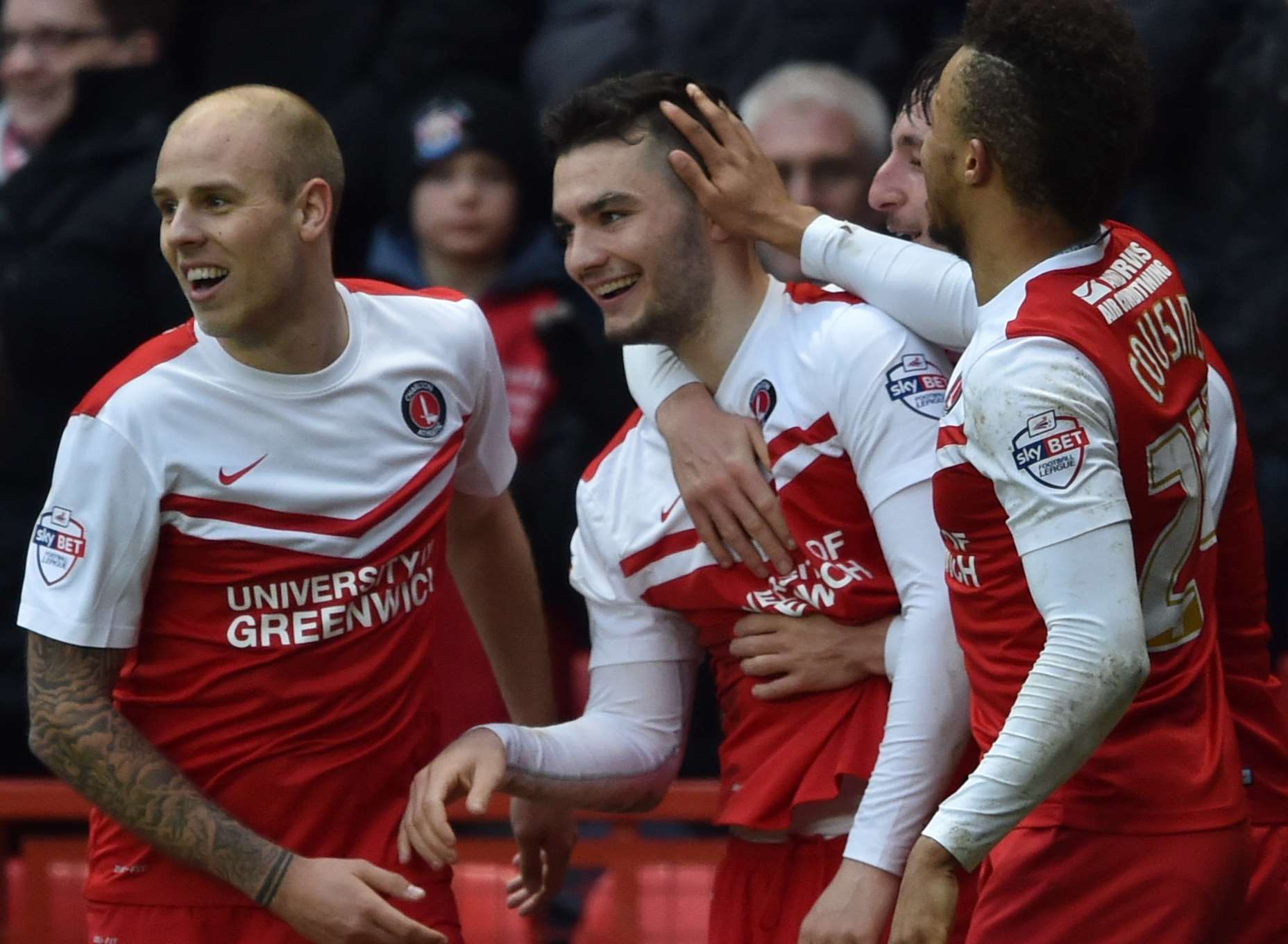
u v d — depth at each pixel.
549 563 16.47
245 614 11.12
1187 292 17.05
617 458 12.19
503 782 11.37
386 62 19.53
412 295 11.75
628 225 11.35
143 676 11.30
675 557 11.84
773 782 11.53
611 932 14.31
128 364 11.05
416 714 11.68
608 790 11.90
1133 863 9.91
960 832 9.33
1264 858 11.01
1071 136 9.67
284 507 11.05
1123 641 9.25
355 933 10.77
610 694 12.16
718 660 12.12
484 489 12.36
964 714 10.88
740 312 11.66
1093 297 9.71
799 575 11.45
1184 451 9.85
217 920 11.25
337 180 11.10
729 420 11.58
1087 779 9.97
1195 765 9.97
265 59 20.30
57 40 19.50
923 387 11.10
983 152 9.82
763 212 11.45
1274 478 16.61
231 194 10.62
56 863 14.67
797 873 11.78
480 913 14.71
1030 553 9.41
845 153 15.79
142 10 19.80
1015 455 9.41
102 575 10.87
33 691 10.95
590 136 11.45
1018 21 9.73
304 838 11.27
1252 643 11.16
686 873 14.25
